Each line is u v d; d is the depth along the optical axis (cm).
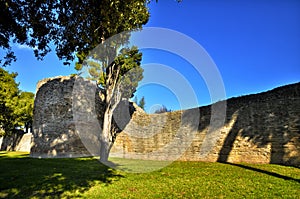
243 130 1222
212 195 541
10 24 600
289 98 1080
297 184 630
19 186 648
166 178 771
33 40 663
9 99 2467
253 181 686
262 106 1172
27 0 566
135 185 660
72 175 816
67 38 642
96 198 532
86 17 579
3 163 1177
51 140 1641
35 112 1783
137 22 638
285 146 1046
